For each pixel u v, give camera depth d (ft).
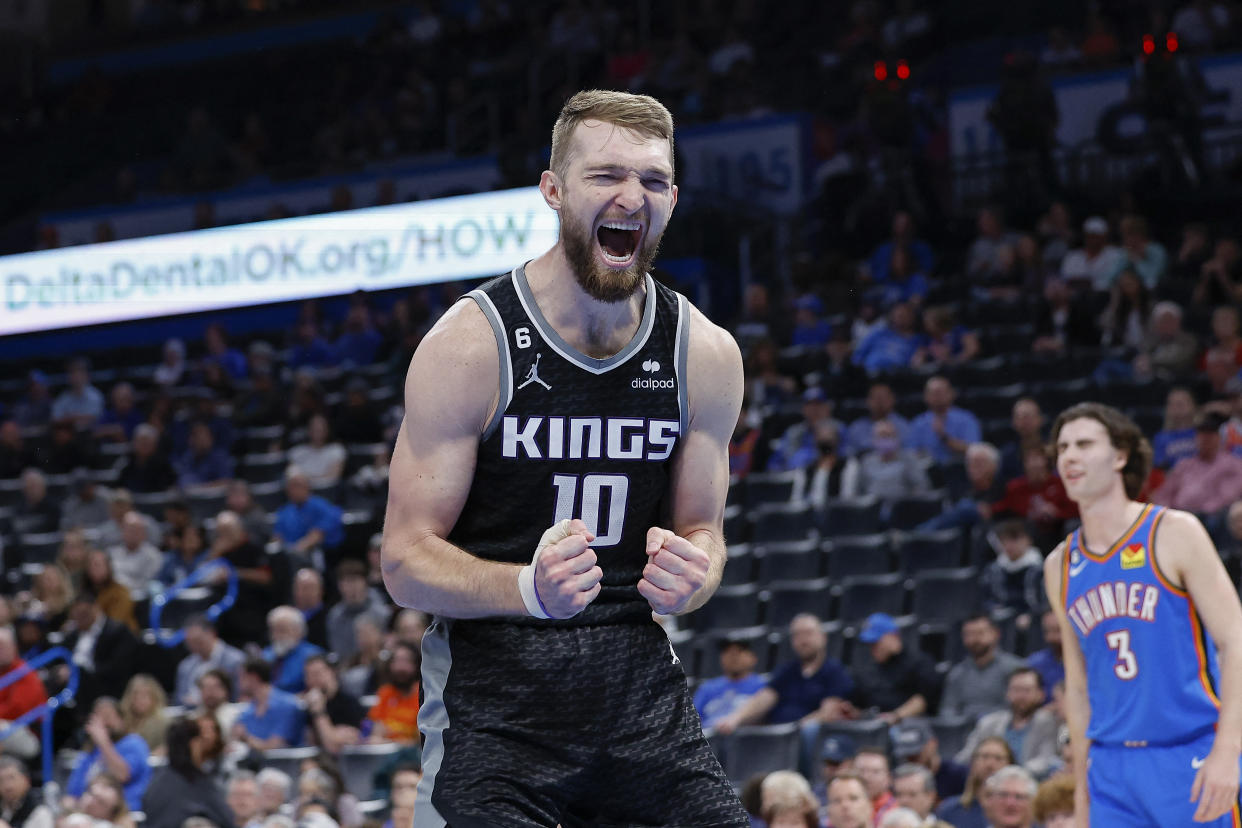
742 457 43.29
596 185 9.08
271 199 61.16
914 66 61.98
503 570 9.04
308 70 75.41
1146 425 39.83
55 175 76.84
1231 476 33.94
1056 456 16.84
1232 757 15.02
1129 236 47.98
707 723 31.35
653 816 9.63
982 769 24.45
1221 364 39.55
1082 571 16.42
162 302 60.44
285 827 24.63
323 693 32.30
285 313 60.18
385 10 76.48
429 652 9.85
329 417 50.72
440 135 64.08
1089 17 58.80
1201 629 15.78
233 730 32.58
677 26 65.31
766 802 22.52
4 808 30.55
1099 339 45.29
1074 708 16.79
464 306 9.44
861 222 54.34
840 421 43.86
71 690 35.96
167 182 65.21
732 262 56.44
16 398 62.34
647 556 9.74
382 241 57.11
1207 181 52.85
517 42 68.85
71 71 81.51
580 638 9.54
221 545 40.81
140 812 30.68
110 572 39.27
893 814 21.04
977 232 54.75
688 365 9.67
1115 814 16.21
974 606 34.42
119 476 50.19
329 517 42.50
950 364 45.19
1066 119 55.72
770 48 65.16
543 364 9.36
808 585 36.24
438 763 9.52
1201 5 55.77
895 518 38.81
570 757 9.41
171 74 78.13
